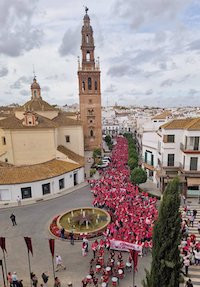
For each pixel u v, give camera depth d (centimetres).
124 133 13262
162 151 4362
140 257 2608
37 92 7319
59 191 4597
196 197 4144
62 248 2827
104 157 7238
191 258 2484
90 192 4569
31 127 4988
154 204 3653
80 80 7738
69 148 6203
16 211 3825
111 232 2928
